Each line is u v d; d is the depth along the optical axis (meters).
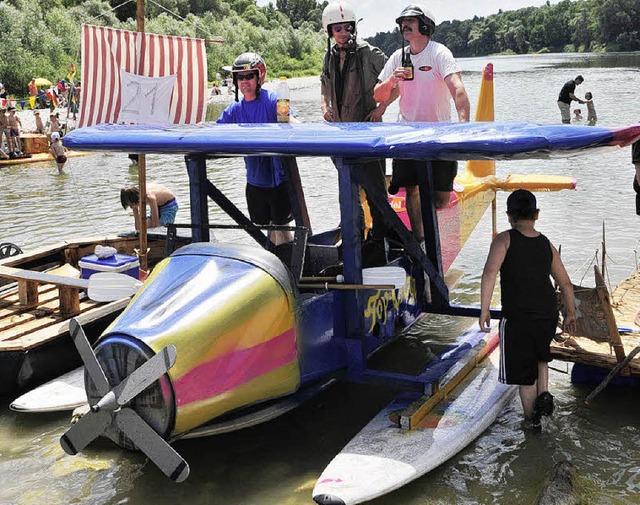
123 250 7.94
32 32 44.06
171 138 5.16
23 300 6.46
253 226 5.42
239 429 4.75
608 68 66.88
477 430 4.92
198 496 4.47
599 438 4.98
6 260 7.16
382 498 4.36
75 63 46.62
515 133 4.32
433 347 6.60
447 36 195.62
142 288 4.75
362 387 5.84
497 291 7.96
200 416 4.32
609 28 149.00
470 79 55.19
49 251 7.52
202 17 74.88
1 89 31.69
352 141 4.59
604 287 4.95
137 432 4.19
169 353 4.01
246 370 4.50
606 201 11.50
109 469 4.80
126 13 62.19
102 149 5.41
